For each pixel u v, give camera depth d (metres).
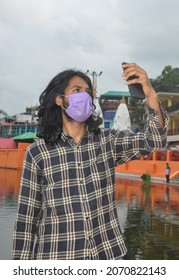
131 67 2.33
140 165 32.25
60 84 2.39
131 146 2.44
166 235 8.80
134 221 10.70
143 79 2.33
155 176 29.20
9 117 68.62
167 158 28.44
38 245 2.30
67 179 2.27
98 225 2.26
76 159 2.30
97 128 2.43
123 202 15.06
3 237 7.96
